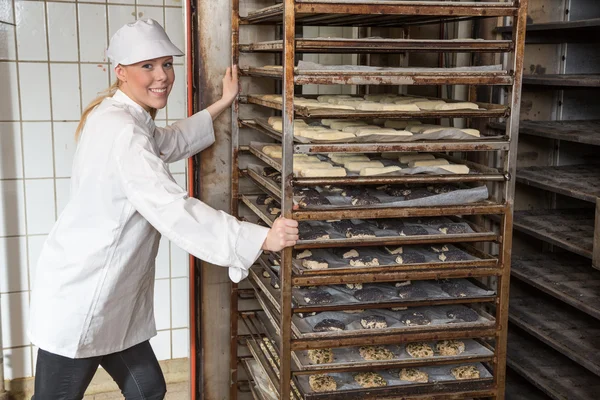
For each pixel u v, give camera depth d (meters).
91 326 1.93
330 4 1.79
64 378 1.97
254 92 2.71
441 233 2.07
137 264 1.98
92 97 3.09
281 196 1.95
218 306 2.73
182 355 3.41
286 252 1.89
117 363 2.12
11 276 3.10
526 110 2.70
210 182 2.65
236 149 2.58
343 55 3.14
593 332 2.35
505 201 1.98
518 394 2.58
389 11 1.82
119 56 1.95
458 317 2.07
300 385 2.01
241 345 2.80
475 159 2.79
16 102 3.00
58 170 3.10
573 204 2.80
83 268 1.90
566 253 2.75
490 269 2.00
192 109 2.61
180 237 1.79
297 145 1.84
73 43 3.02
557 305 2.61
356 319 2.08
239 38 2.63
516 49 1.90
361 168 2.08
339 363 1.96
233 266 1.82
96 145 1.87
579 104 2.74
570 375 2.38
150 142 1.89
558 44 2.67
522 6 1.87
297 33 2.90
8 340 3.14
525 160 2.73
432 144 1.90
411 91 2.93
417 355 2.07
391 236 2.03
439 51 1.96
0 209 3.05
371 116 1.89
